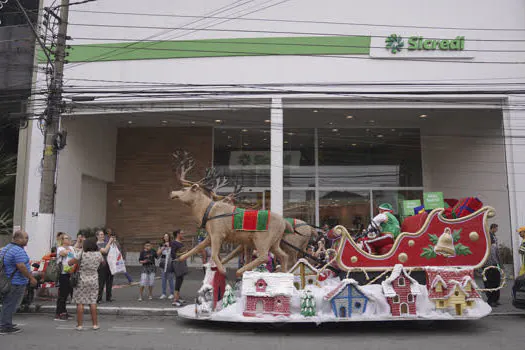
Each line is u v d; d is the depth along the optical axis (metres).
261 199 22.23
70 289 9.66
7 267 7.97
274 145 16.05
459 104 16.31
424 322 9.01
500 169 17.81
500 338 7.91
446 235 8.66
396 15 16.34
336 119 20.44
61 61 12.23
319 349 7.02
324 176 22.45
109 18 16.84
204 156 22.66
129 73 16.59
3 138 18.11
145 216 22.64
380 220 9.26
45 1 17.45
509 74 16.06
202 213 9.24
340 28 16.34
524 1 16.31
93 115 19.77
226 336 8.02
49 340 7.48
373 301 8.38
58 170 17.33
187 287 14.49
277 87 16.22
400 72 16.20
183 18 16.66
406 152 22.45
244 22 16.48
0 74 17.48
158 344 7.30
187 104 16.61
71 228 18.23
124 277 17.44
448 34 16.27
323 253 12.70
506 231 17.66
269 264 12.16
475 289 8.56
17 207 16.58
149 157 23.00
